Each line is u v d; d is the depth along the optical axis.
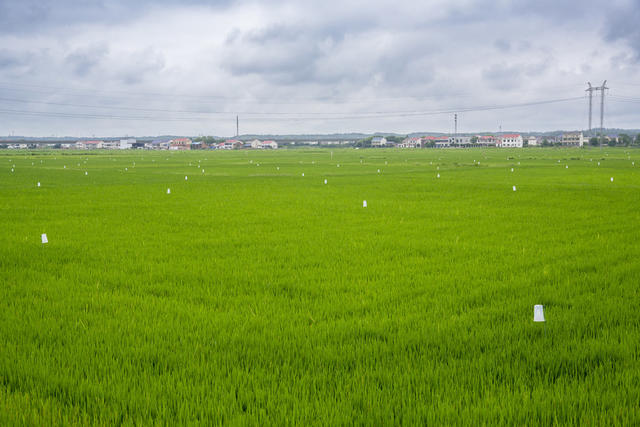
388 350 7.82
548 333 8.48
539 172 63.09
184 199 33.78
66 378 6.85
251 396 6.32
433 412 5.85
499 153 158.12
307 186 44.81
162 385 6.64
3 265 14.28
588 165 79.12
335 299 10.88
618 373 6.76
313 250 16.48
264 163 97.50
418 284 12.12
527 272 13.14
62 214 26.00
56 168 77.81
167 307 10.27
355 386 6.59
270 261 14.95
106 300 10.81
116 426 5.75
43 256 15.53
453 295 11.06
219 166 86.19
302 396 6.30
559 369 7.09
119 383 6.74
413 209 27.75
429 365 7.22
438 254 15.70
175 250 16.62
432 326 8.97
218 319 9.45
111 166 85.94
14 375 7.01
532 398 6.24
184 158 129.88
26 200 32.88
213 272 13.48
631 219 23.17
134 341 8.31
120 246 17.28
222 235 19.56
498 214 25.47
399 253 15.91
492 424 5.60
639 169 67.81
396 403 6.16
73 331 8.84
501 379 6.84
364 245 17.23
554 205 29.30
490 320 9.31
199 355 7.71
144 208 28.62
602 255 15.12
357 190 40.44
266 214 25.92
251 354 7.72
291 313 9.86
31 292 11.49
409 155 143.50
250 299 10.90
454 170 69.50
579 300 10.42
